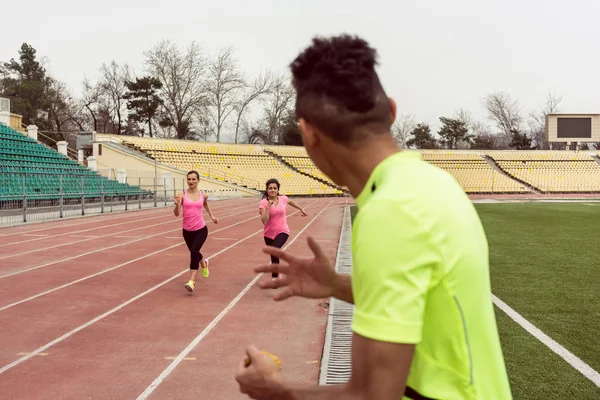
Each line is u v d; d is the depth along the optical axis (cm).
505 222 1989
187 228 777
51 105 5753
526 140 7631
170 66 5609
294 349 512
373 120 112
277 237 828
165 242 1355
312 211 2745
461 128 7931
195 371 455
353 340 102
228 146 5041
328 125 113
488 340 111
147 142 4316
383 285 97
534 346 491
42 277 878
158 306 685
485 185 5625
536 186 5750
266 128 6806
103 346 522
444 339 108
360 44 113
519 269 934
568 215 2380
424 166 113
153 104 5581
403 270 97
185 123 5853
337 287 148
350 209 2838
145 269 959
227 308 675
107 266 988
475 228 111
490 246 1267
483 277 110
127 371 455
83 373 450
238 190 4319
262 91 6128
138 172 3344
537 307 650
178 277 885
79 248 1232
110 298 730
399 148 119
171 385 424
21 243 1315
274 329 581
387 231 99
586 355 464
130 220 2031
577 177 5959
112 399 397
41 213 1997
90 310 664
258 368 108
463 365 108
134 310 664
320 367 458
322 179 5169
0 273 912
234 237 1498
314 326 593
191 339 545
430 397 110
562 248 1227
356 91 109
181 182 3797
